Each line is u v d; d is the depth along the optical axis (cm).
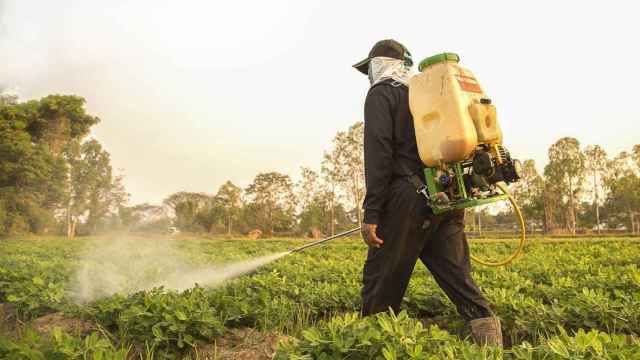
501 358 260
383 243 348
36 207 5156
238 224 7738
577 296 479
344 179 6969
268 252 1992
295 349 279
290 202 8106
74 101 5528
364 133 351
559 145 7912
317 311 557
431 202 328
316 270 837
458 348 276
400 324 289
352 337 275
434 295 543
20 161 5000
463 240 364
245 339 436
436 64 328
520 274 805
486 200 326
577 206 8069
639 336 425
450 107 312
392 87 354
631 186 7400
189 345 411
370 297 357
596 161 8575
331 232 7412
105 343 317
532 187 8238
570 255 1245
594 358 251
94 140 6384
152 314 418
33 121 5378
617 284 590
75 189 6200
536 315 436
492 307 474
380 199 340
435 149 315
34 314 548
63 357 301
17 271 720
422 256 367
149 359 379
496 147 328
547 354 262
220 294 510
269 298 512
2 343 310
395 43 379
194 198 5869
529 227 8969
